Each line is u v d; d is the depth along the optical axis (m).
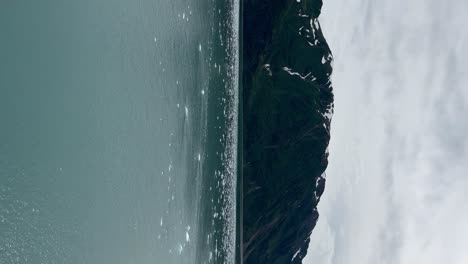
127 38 22.19
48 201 13.95
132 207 21.56
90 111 17.66
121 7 21.53
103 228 18.08
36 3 14.34
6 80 12.59
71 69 16.28
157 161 25.80
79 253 15.87
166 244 26.67
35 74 13.97
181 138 31.41
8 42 12.86
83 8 17.58
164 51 28.47
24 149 12.97
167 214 27.22
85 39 17.61
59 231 14.48
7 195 11.91
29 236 12.72
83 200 16.44
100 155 18.30
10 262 11.69
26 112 13.30
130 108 22.17
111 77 19.92
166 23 29.31
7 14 12.99
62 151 15.16
